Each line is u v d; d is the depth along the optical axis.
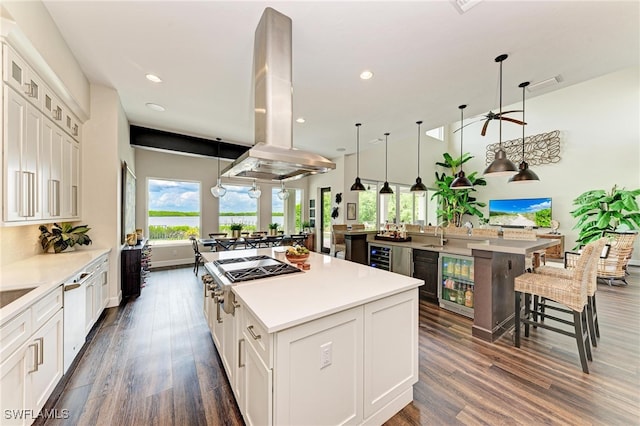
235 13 1.96
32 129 2.07
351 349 1.47
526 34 2.16
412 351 1.82
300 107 3.73
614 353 2.40
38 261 2.46
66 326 1.96
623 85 6.20
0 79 1.70
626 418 1.64
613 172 6.32
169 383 1.99
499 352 2.43
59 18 2.03
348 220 6.94
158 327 2.93
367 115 4.04
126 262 3.83
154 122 4.39
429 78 2.91
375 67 2.69
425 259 3.72
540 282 2.39
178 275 5.25
